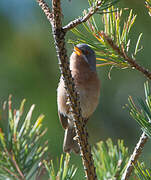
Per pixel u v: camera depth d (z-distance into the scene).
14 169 4.77
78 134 5.50
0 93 10.34
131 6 8.80
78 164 9.26
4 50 10.61
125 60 5.42
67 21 10.57
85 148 5.47
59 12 4.94
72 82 5.40
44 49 10.66
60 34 5.09
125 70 11.12
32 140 4.99
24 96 10.38
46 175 5.46
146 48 10.12
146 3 5.46
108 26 5.42
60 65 5.31
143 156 7.33
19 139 4.93
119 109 11.28
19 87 10.45
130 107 5.17
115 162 5.92
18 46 10.66
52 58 10.67
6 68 10.52
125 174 5.54
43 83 10.51
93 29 5.48
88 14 4.88
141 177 4.88
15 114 4.99
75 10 10.73
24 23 10.79
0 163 4.75
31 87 10.45
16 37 10.63
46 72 10.60
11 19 10.73
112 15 5.34
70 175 5.11
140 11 9.10
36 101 10.36
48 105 10.34
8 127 4.91
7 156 4.75
